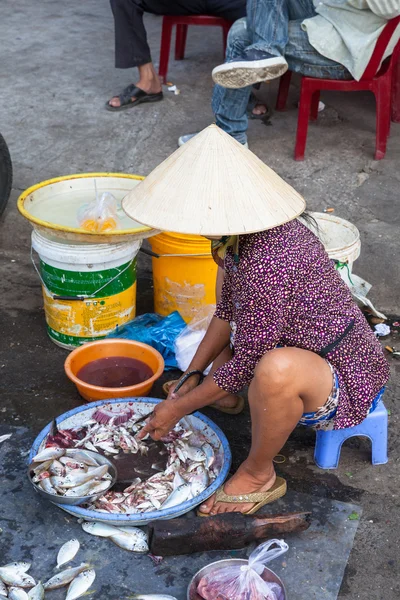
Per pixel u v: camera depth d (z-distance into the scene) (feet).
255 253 7.02
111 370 9.77
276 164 15.17
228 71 13.50
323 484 8.38
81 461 8.00
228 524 7.33
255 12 13.84
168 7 17.37
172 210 6.66
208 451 8.48
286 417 7.18
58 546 7.52
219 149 6.82
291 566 7.35
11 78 19.26
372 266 12.54
